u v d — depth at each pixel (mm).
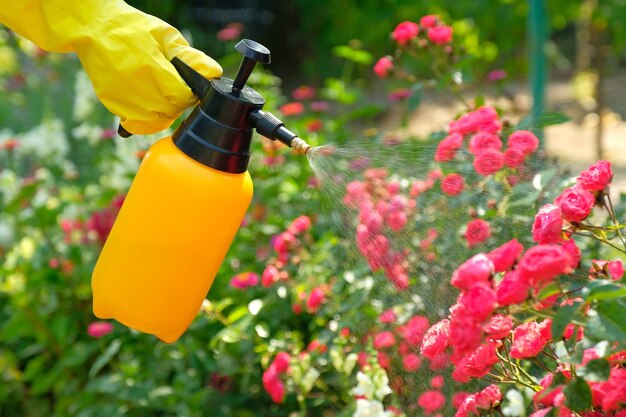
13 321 3312
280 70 10172
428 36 2770
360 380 1820
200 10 10312
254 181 3404
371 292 2078
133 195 1517
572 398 1295
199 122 1491
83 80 4961
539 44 3770
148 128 1584
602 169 1459
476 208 1825
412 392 1674
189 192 1474
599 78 6336
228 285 2912
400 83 4230
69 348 3307
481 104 2586
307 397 2510
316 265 2527
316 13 9477
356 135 3764
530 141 1857
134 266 1511
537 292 1271
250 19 10391
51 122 4820
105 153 4379
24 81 6352
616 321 1233
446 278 1717
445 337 1396
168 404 2688
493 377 1545
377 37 8203
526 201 1772
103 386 2779
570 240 1464
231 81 1560
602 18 6492
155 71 1528
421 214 1819
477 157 1859
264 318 2680
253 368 2680
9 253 3604
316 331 2617
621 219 2055
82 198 4027
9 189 4094
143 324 1540
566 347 1376
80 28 1552
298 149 1528
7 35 6441
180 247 1490
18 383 3416
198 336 2809
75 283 3324
